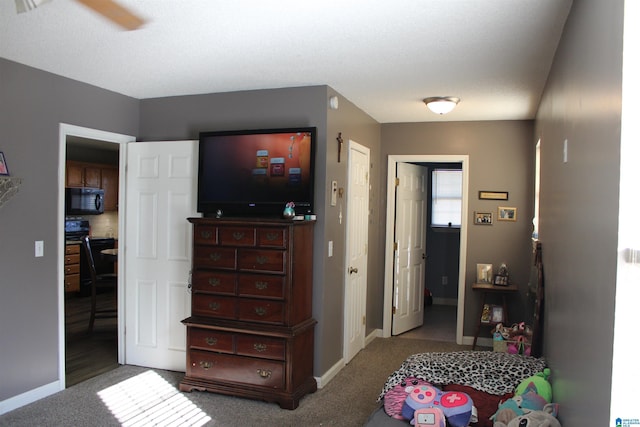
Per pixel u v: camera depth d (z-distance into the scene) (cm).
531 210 516
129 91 421
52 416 330
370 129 523
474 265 538
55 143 367
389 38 280
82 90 389
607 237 148
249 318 365
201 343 376
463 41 283
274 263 357
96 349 483
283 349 353
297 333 353
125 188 437
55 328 370
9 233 334
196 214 415
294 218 374
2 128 328
